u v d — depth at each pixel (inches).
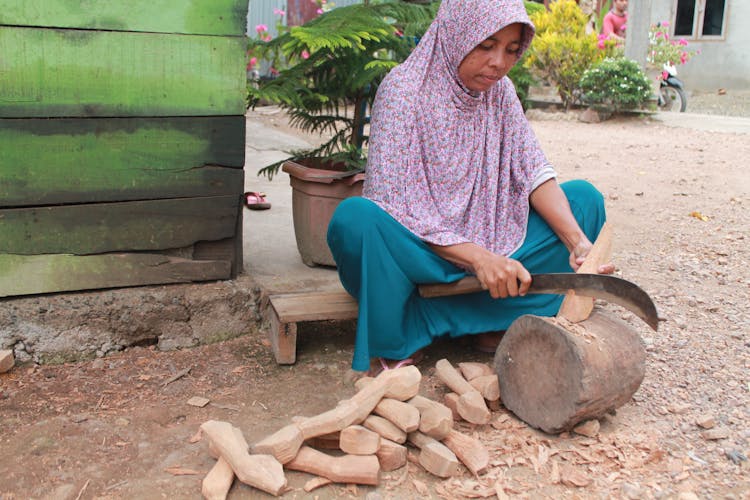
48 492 75.9
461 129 100.7
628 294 81.1
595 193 104.6
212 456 82.7
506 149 103.9
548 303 106.3
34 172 98.2
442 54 98.7
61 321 102.6
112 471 79.8
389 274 93.1
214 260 113.3
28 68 94.6
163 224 107.3
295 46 119.2
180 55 101.7
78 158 100.0
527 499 76.3
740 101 539.2
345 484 78.4
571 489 78.1
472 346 112.3
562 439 86.4
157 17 99.3
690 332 118.6
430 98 98.9
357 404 80.9
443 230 95.8
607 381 82.9
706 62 599.8
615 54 417.4
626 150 297.0
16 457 81.4
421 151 99.8
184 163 106.0
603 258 91.7
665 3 605.0
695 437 87.7
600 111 399.9
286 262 136.9
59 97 96.9
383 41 127.8
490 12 91.2
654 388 99.3
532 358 87.0
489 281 91.1
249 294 113.7
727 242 169.2
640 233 176.4
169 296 108.3
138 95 100.8
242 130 108.2
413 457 82.7
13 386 96.8
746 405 95.3
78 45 96.3
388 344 97.3
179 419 90.7
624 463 82.0
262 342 112.6
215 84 104.7
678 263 153.9
